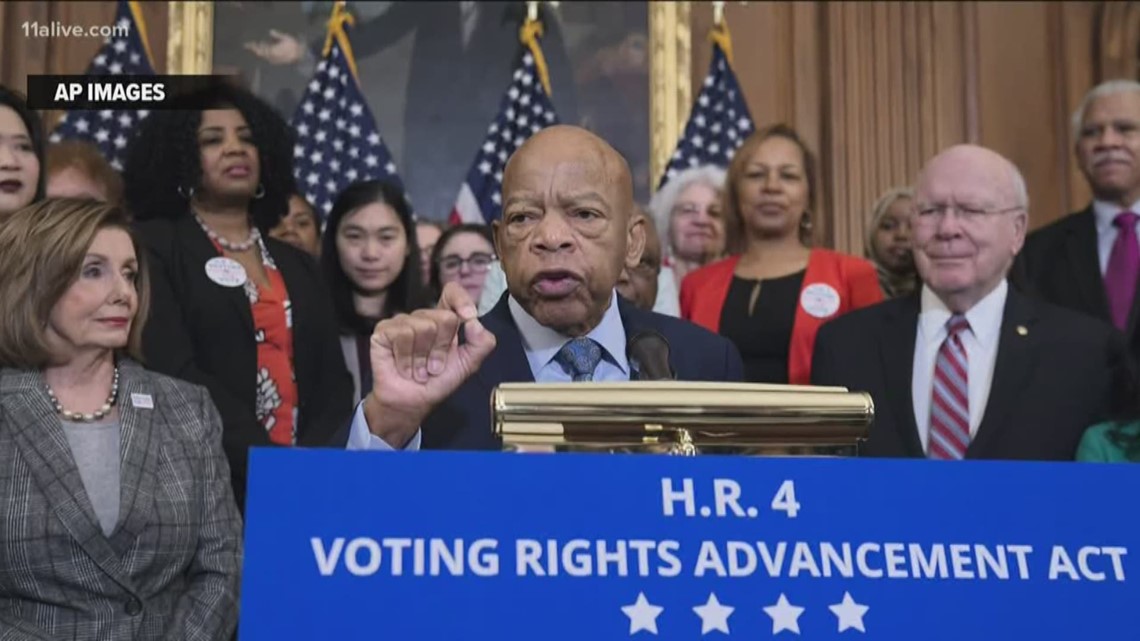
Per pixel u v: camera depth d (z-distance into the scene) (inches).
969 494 48.6
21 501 95.3
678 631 45.3
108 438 101.4
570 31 239.1
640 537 46.5
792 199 174.9
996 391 123.3
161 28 230.8
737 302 168.7
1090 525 49.0
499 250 90.0
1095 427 118.8
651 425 53.7
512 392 53.8
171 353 137.7
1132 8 246.7
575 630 45.0
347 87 229.9
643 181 235.9
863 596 46.6
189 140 162.4
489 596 45.1
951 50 245.6
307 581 44.7
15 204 149.9
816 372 133.6
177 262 145.3
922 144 243.0
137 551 97.9
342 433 70.4
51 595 95.0
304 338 149.9
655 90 237.5
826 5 244.8
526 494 46.6
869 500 48.2
